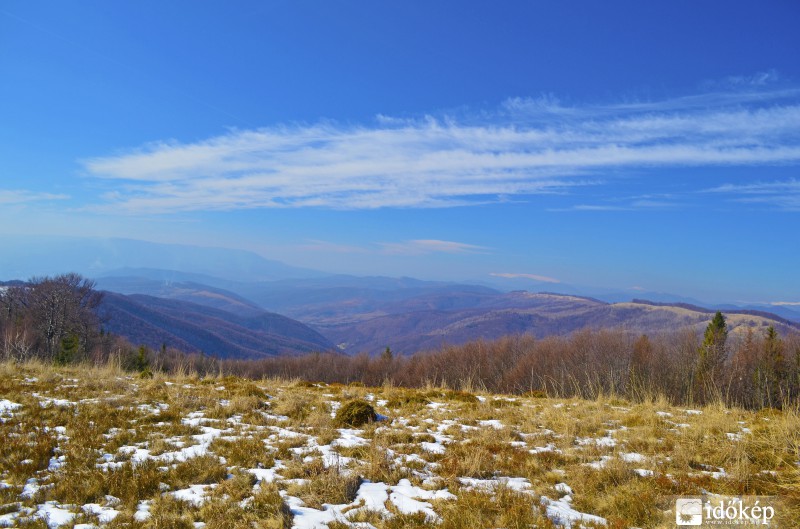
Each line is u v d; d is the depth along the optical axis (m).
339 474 6.86
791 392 32.09
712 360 37.91
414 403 12.94
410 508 6.00
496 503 6.06
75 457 7.32
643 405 13.27
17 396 10.57
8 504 5.75
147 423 9.52
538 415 11.52
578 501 6.27
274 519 5.48
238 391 13.10
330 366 75.31
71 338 43.47
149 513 5.75
